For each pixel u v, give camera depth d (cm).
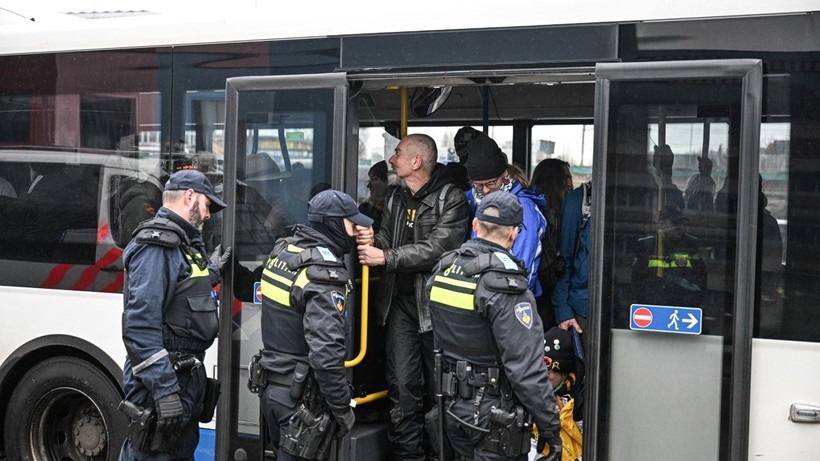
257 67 518
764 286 421
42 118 577
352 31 494
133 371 425
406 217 516
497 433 408
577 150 614
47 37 572
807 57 414
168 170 544
